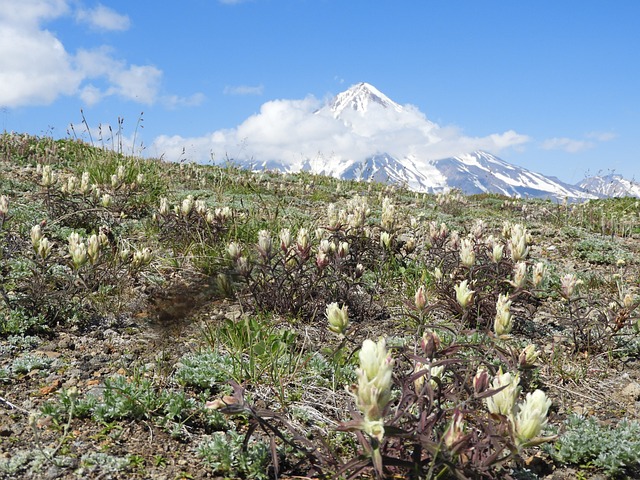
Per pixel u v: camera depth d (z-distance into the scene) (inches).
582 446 122.4
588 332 182.4
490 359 156.5
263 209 347.3
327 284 202.8
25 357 140.6
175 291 155.8
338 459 97.1
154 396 125.5
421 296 116.0
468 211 545.6
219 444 109.0
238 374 141.9
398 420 94.9
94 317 176.9
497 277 200.1
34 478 97.3
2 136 535.5
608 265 327.9
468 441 84.8
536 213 549.3
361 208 247.3
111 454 107.1
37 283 171.0
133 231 282.8
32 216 277.3
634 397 152.6
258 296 191.6
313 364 151.7
